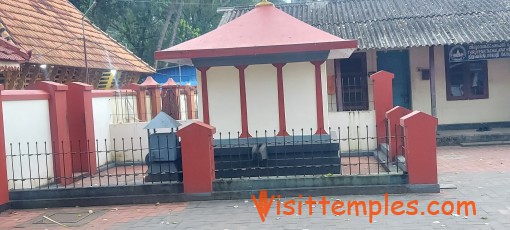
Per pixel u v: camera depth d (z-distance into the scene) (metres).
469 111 15.77
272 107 9.63
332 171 8.88
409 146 8.02
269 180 8.22
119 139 12.73
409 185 8.02
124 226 6.93
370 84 16.05
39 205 8.40
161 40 29.75
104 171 11.72
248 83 9.66
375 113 12.09
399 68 16.27
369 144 12.30
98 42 18.14
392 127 10.16
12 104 8.85
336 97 15.64
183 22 31.28
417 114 7.97
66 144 10.09
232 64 9.52
